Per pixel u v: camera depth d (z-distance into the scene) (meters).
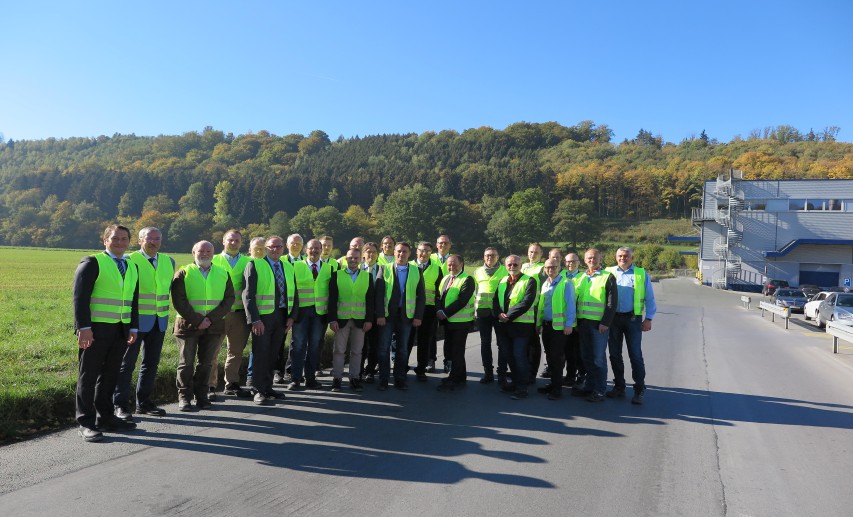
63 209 114.06
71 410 5.96
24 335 11.11
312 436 5.51
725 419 6.55
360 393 7.54
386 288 7.82
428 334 8.67
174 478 4.34
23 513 3.68
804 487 4.50
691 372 9.62
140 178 132.88
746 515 3.96
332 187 139.75
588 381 7.69
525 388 7.44
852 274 48.47
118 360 5.57
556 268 7.85
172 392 7.07
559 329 7.41
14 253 69.00
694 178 133.75
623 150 185.88
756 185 50.59
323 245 8.80
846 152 131.00
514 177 143.75
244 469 4.57
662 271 80.50
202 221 113.19
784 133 172.00
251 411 6.44
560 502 4.09
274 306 7.06
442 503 4.01
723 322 20.02
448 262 8.14
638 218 136.25
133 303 5.65
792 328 18.30
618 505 4.07
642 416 6.63
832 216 49.09
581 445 5.46
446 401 7.18
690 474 4.74
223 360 8.65
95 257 5.39
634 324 7.35
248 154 196.25
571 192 142.00
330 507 3.90
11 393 5.55
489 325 8.34
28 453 4.85
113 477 4.34
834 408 7.16
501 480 4.48
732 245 50.91
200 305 6.45
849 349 13.02
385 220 111.50
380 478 4.46
